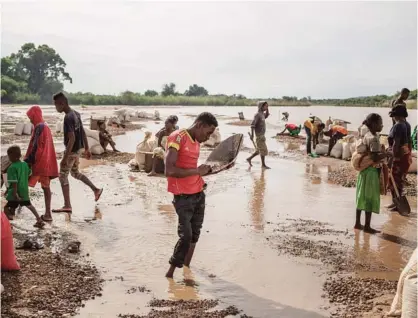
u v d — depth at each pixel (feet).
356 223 26.25
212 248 22.44
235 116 161.27
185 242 18.79
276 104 367.25
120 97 299.99
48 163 25.61
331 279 19.06
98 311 15.84
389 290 18.01
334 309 16.40
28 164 25.36
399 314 15.44
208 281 18.71
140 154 41.65
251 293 17.66
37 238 22.86
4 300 16.17
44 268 19.12
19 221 25.53
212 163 21.77
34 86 328.29
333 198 33.50
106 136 52.29
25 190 24.76
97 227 25.03
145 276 18.98
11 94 274.36
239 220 27.25
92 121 60.90
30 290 17.01
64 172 27.35
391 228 26.45
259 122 45.96
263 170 45.27
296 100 387.96
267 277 19.17
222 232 24.91
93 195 32.09
